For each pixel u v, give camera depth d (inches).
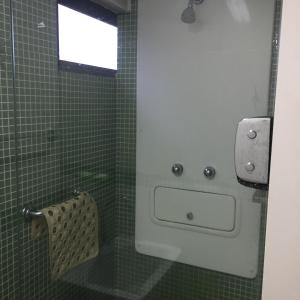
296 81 18.5
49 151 52.0
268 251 20.9
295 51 18.3
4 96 42.8
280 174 19.7
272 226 20.5
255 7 54.5
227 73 58.6
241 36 56.2
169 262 68.8
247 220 58.8
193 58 61.3
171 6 61.6
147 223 69.5
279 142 19.4
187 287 67.7
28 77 46.6
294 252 20.1
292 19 18.3
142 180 68.4
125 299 73.0
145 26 64.1
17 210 46.6
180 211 66.4
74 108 57.1
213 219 63.4
